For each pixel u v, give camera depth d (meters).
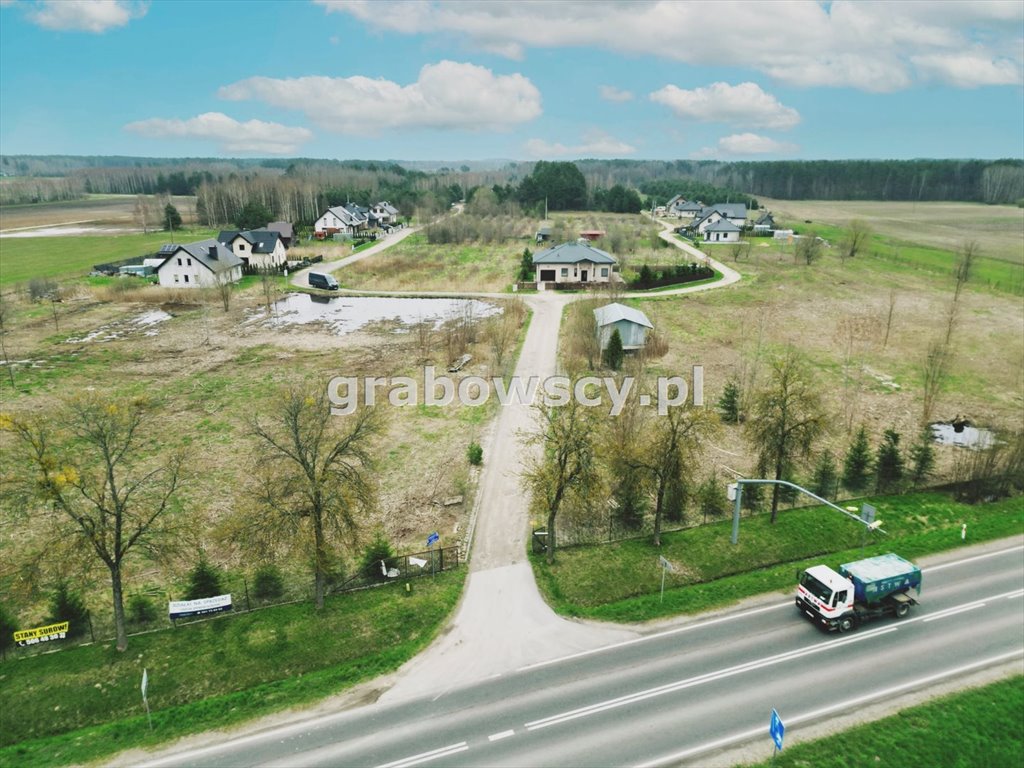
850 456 43.03
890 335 75.25
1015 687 26.27
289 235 137.88
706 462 46.25
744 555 35.66
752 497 40.44
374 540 36.69
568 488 35.84
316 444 32.03
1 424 30.38
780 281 100.56
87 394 50.78
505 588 32.66
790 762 22.69
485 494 41.47
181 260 96.81
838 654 28.44
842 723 24.55
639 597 32.34
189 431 50.53
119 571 28.25
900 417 54.12
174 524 33.09
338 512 30.89
